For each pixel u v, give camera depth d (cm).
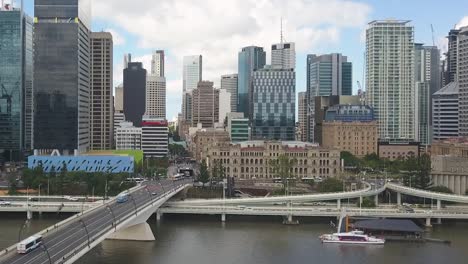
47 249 17800
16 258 16788
